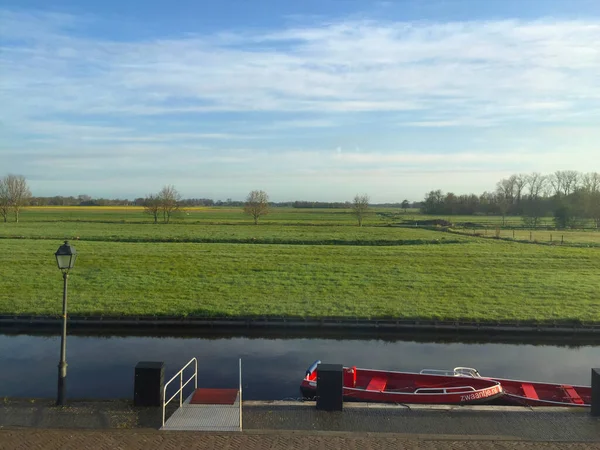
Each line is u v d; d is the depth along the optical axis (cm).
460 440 1114
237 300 3111
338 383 1265
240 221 9612
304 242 5900
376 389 1736
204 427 1160
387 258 4703
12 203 8594
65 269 1291
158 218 10162
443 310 2942
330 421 1208
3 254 4566
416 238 6375
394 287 3534
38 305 2912
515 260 4606
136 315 2728
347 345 2506
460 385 1786
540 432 1162
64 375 1291
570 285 3609
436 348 2477
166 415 1227
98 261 4325
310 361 2238
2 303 2955
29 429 1139
